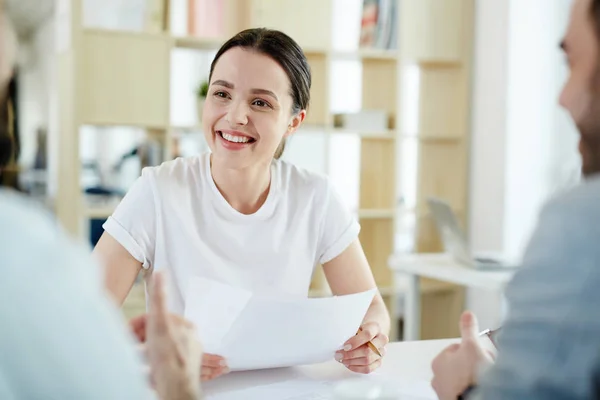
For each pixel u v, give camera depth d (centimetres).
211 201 162
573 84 78
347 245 172
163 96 337
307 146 377
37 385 57
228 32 356
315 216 169
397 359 150
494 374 70
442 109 413
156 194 159
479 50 399
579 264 65
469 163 407
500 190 384
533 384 66
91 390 58
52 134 341
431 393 127
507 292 72
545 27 374
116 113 328
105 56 325
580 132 79
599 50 75
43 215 64
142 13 338
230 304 122
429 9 393
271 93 156
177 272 159
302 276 166
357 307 132
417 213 411
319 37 368
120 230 158
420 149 413
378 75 396
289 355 133
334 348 136
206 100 160
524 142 378
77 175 322
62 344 57
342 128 379
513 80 379
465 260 293
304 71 164
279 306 123
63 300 58
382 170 400
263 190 166
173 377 82
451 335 410
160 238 159
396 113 388
